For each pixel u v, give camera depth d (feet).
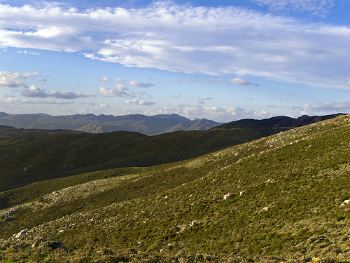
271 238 104.37
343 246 79.00
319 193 123.03
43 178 551.59
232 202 148.56
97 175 399.24
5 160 629.10
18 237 205.26
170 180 279.28
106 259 73.67
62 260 74.64
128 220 169.27
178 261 76.54
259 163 193.26
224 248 109.70
